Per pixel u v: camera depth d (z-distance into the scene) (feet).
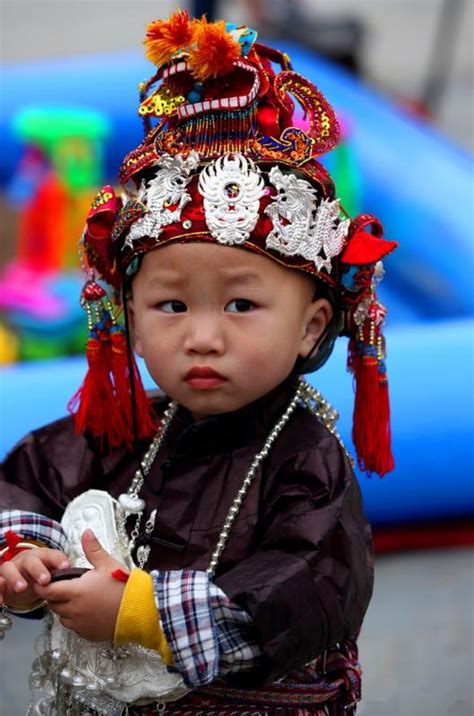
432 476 19.36
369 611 18.19
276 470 8.73
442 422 19.26
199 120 8.57
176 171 8.40
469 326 20.27
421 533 20.22
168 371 8.54
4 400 18.93
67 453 9.66
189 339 8.34
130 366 9.24
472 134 38.91
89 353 9.53
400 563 19.81
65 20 51.88
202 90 8.73
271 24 35.27
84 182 27.17
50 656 8.97
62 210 26.96
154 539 8.79
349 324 9.52
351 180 27.30
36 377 19.33
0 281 26.43
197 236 8.26
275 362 8.51
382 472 9.64
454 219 26.76
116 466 9.59
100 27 50.42
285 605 7.82
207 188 8.28
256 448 8.84
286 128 8.79
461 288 26.43
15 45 47.09
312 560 8.09
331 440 8.84
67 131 27.02
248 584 7.83
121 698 8.48
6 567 8.27
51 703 9.22
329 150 8.93
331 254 8.79
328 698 9.12
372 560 8.81
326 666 9.09
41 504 9.44
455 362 19.54
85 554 8.15
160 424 9.61
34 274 26.58
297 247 8.45
